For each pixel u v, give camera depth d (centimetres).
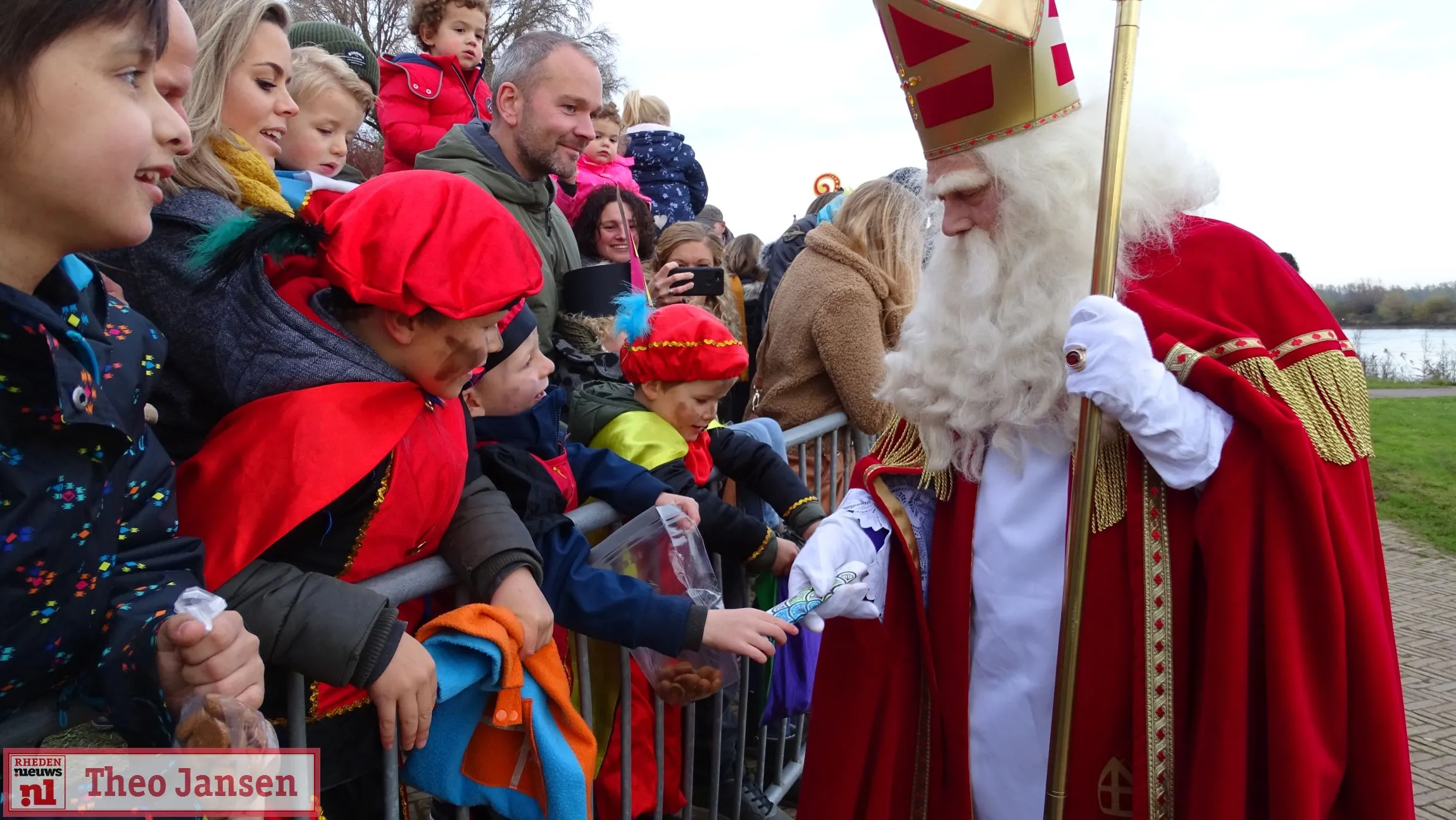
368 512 123
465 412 150
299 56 233
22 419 87
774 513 256
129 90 86
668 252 327
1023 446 166
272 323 120
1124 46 137
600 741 185
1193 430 141
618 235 315
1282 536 142
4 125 80
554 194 271
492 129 253
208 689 91
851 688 181
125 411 102
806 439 270
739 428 236
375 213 122
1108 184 140
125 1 83
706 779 248
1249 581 142
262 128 168
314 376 120
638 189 436
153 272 125
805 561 172
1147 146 160
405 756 135
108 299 108
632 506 183
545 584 155
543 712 136
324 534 122
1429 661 408
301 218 120
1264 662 144
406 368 128
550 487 163
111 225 88
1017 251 162
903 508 181
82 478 91
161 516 106
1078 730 156
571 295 245
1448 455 847
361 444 119
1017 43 149
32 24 78
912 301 299
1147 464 153
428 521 133
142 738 97
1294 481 139
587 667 167
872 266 292
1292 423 139
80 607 95
